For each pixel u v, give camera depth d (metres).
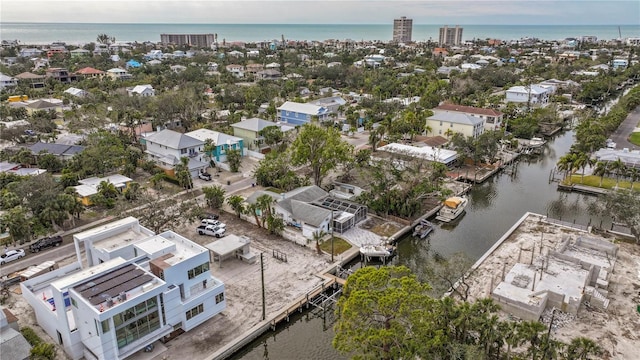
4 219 53.09
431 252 57.66
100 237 44.88
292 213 61.38
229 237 53.84
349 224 61.56
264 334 41.44
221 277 49.00
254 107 135.12
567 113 138.25
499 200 75.88
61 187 66.19
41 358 33.19
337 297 46.88
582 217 68.12
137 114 107.06
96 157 78.56
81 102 133.62
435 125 109.25
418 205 64.62
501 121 116.25
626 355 37.16
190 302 39.03
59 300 34.47
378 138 95.94
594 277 46.34
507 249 55.78
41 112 115.06
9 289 46.12
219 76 196.38
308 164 88.69
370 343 31.23
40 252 53.75
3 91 152.38
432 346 31.06
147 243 42.78
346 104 142.50
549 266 49.38
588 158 80.12
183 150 84.75
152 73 194.50
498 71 197.88
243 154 95.19
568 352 32.94
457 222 67.00
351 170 79.69
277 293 46.25
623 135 112.25
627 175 77.19
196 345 38.25
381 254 54.00
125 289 35.06
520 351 37.09
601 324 41.03
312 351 40.34
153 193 72.44
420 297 32.34
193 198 70.75
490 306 35.16
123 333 34.19
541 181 85.75
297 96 155.38
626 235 59.56
